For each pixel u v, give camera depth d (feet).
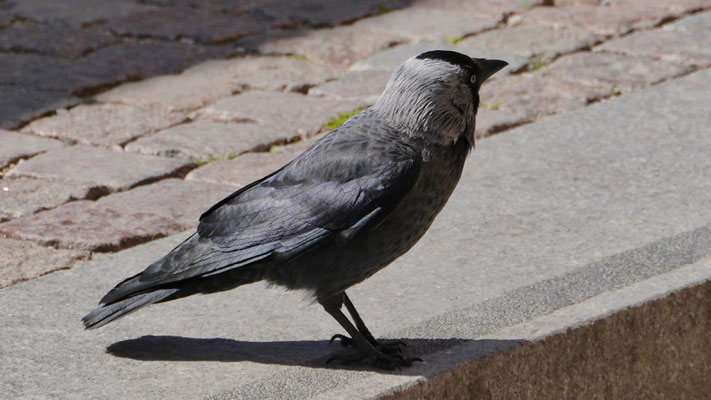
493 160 40.81
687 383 30.42
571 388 28.04
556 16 57.62
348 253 25.66
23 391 25.30
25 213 37.06
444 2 61.36
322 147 26.32
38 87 50.06
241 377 25.79
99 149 43.39
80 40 56.34
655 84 48.39
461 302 29.60
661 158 39.93
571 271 31.14
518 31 56.18
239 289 31.24
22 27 58.39
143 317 29.45
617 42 53.78
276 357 26.91
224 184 40.01
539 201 36.76
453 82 25.89
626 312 28.66
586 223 34.71
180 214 37.27
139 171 40.88
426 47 54.39
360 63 52.85
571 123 44.24
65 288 31.53
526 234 34.09
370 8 60.95
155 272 26.05
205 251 26.08
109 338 28.17
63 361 26.84
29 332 28.55
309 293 26.45
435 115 25.76
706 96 46.29
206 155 42.65
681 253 31.96
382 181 25.18
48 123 46.06
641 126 43.32
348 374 25.81
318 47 55.06
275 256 25.76
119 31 57.72
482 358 26.35
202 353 27.20
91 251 34.30
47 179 40.19
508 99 47.44
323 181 25.73
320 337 28.07
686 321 29.94
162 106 48.08
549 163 40.16
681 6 58.23
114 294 26.21
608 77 49.34
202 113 47.34
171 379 25.76
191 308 30.01
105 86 50.65
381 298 30.22
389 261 26.32
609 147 41.37
